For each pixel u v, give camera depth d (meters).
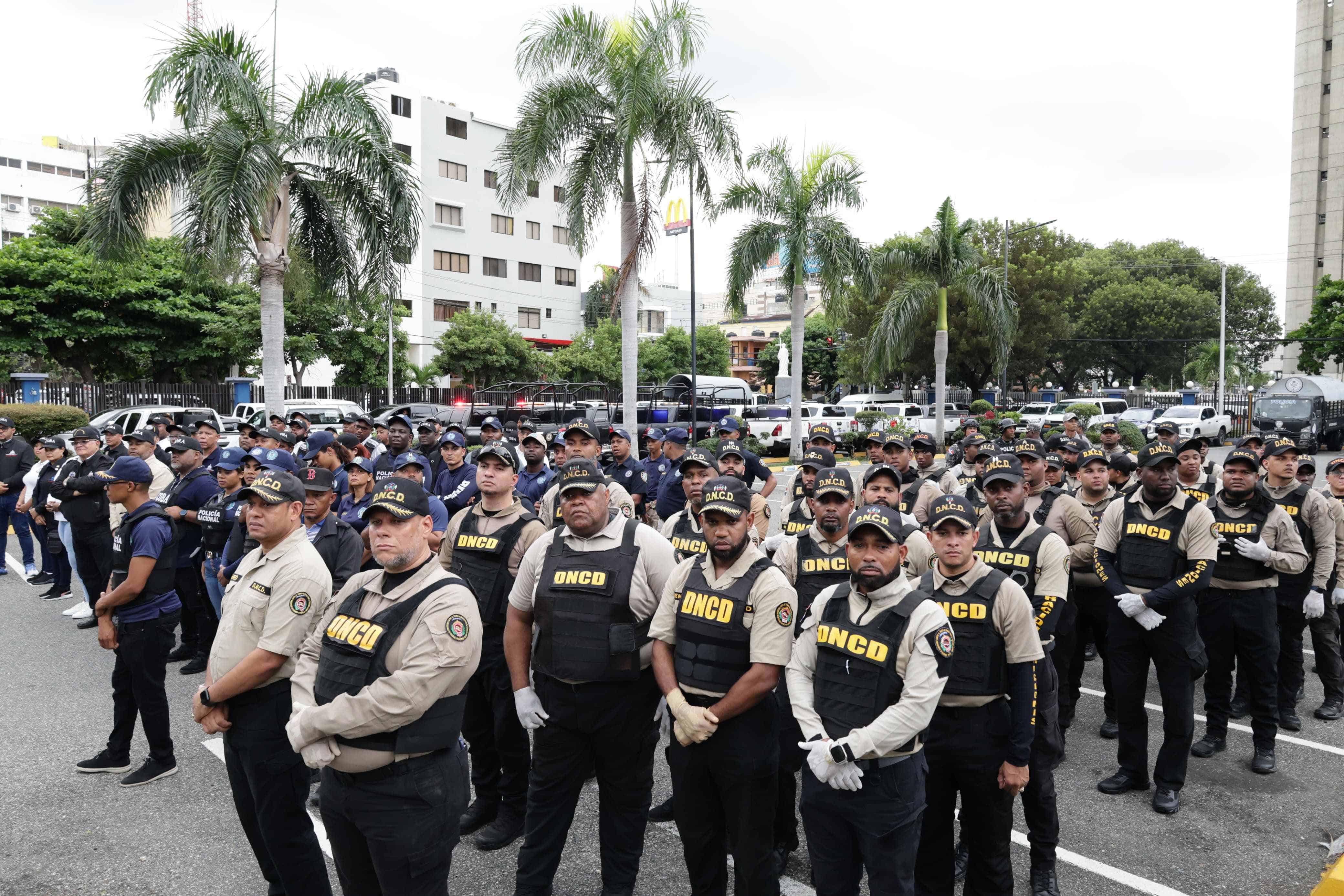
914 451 7.77
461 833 4.44
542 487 7.28
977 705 3.46
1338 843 4.23
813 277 20.48
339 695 2.87
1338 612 6.36
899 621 3.03
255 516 3.32
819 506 4.47
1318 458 28.59
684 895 3.88
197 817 4.54
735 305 20.30
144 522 4.68
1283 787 5.03
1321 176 56.56
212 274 13.49
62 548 9.14
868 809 3.02
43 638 7.75
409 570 3.03
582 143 15.55
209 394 26.81
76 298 26.48
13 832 4.37
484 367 40.94
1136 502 4.97
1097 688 6.97
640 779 3.70
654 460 8.61
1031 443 5.88
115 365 29.23
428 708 2.88
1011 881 3.54
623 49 14.88
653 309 69.81
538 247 52.62
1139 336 54.62
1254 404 33.28
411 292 46.03
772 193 19.70
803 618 4.25
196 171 12.90
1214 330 54.06
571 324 54.81
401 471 6.23
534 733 3.66
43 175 62.53
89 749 5.38
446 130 47.66
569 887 3.95
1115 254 60.66
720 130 15.34
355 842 3.01
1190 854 4.27
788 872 4.15
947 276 22.36
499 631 4.34
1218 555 5.40
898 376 46.88
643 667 3.62
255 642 3.33
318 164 13.87
